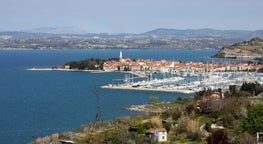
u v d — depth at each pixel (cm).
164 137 11288
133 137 10612
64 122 16625
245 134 9719
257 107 10912
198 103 15250
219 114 13300
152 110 18950
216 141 8950
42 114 18625
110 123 12912
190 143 10912
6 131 14850
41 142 11775
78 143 9056
